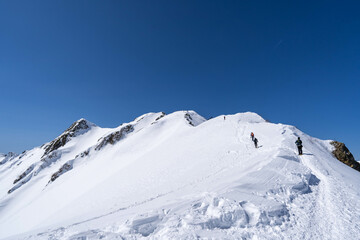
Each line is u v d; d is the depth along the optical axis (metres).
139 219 7.42
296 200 10.44
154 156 38.50
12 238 9.09
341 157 33.66
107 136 97.50
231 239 6.59
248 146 26.27
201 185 14.58
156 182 23.33
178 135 49.06
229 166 19.62
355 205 10.05
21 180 96.44
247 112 52.12
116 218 9.12
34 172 100.19
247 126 38.34
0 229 55.22
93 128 144.25
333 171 16.62
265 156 18.56
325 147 35.38
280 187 11.38
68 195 53.69
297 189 11.69
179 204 8.95
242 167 16.80
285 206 9.27
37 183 89.38
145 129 81.06
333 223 8.10
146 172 29.27
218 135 36.75
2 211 73.38
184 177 20.81
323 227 7.79
